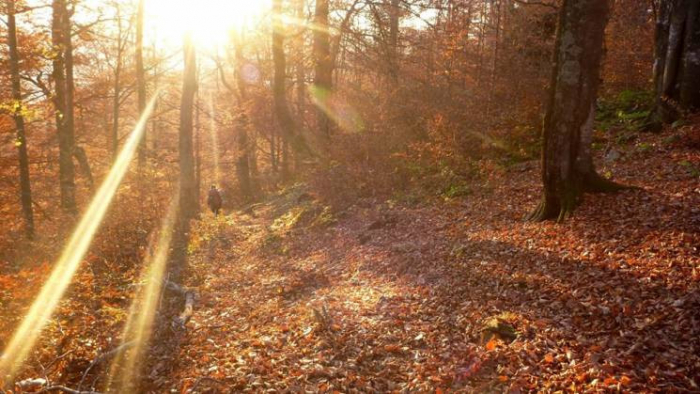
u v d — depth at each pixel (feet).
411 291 27.40
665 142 38.32
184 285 35.99
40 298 25.04
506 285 24.93
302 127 80.48
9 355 20.17
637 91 52.80
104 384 20.76
